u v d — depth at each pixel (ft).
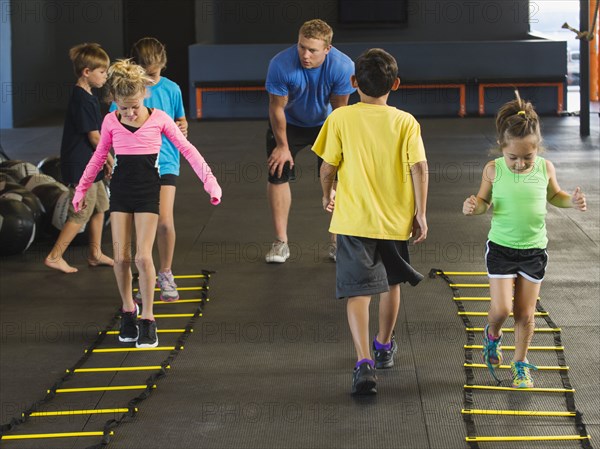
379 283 13.14
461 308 16.96
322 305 17.58
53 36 53.62
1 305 17.95
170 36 55.47
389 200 13.15
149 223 15.39
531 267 12.92
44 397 13.57
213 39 54.08
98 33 54.39
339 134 13.30
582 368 14.12
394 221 13.14
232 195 28.48
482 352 14.79
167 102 17.70
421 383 13.74
